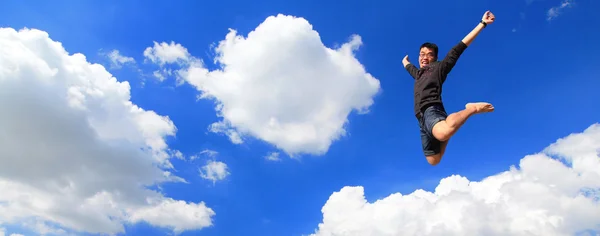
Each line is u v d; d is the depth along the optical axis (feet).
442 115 18.76
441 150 19.92
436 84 19.63
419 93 19.97
